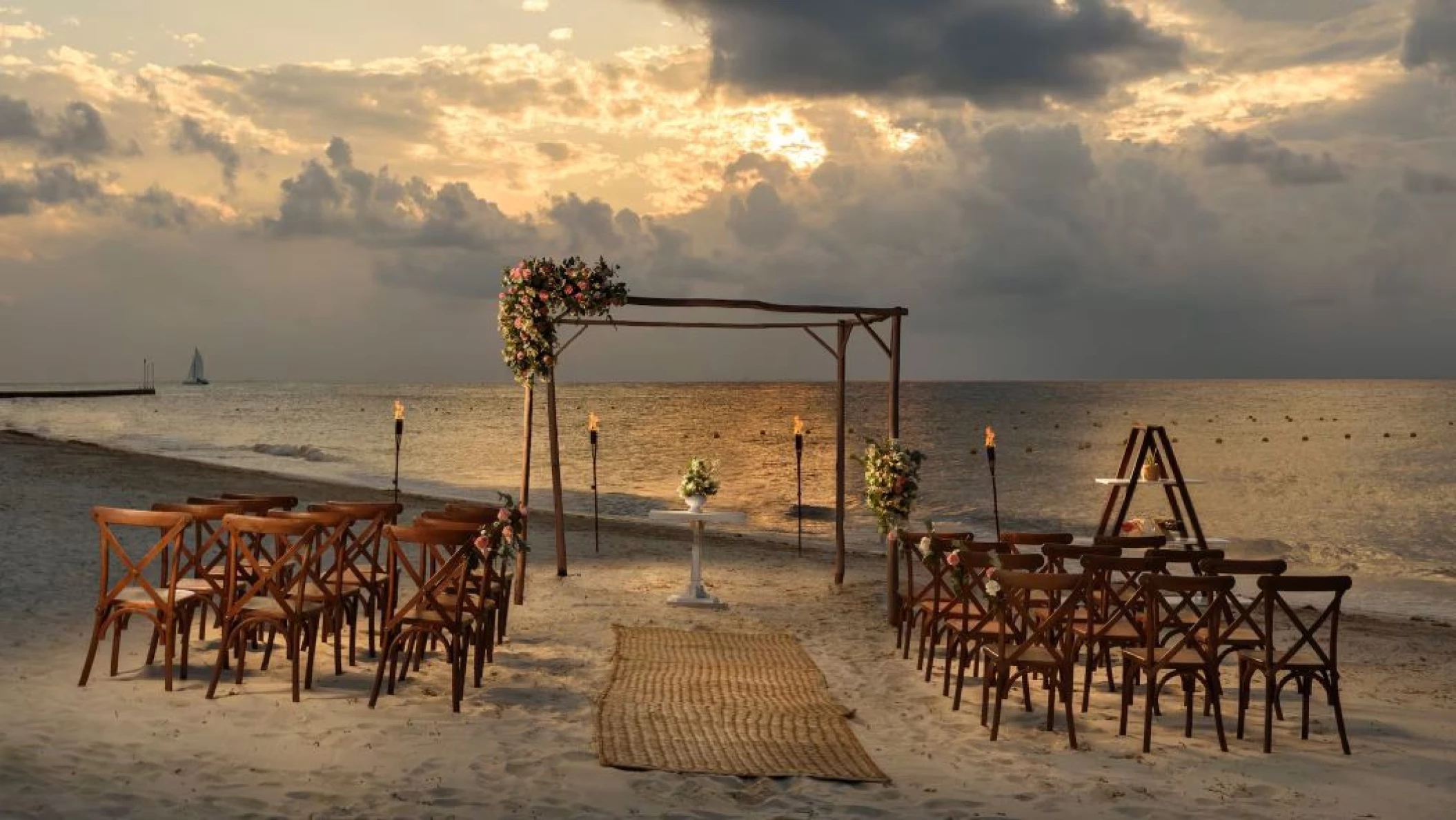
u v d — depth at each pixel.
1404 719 7.29
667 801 5.15
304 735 5.89
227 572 6.78
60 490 18.78
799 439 17.02
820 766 5.78
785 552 16.83
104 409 92.12
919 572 14.52
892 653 9.32
